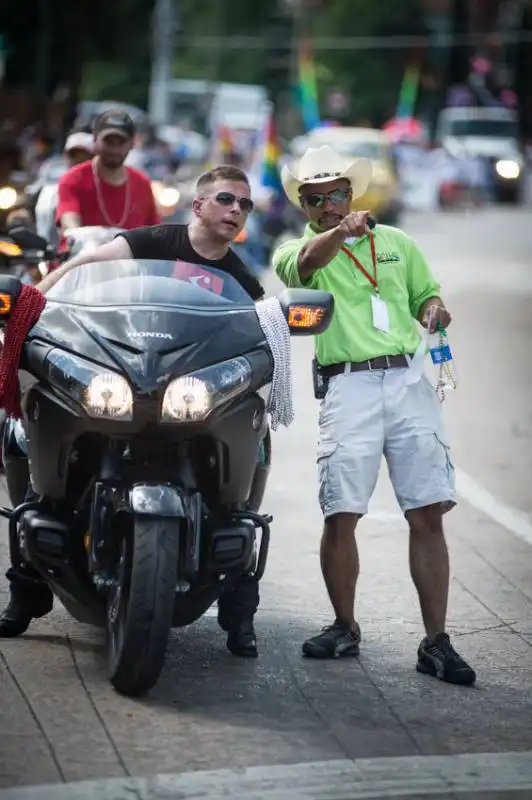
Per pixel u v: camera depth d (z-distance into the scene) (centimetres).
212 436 1969
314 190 2208
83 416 1933
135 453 2012
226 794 1714
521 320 6656
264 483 2255
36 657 2164
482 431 4078
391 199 11756
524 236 11756
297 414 4222
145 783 1736
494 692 2100
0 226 4397
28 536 2017
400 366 2189
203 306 2072
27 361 2006
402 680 2136
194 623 2367
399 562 2761
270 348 2056
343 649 2222
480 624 2419
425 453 2173
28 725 1906
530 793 1744
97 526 1961
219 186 2223
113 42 14888
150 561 1900
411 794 1731
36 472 2027
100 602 2064
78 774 1759
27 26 13875
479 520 3112
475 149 15988
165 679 2097
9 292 2008
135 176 3266
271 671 2152
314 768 1798
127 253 2241
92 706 1978
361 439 2175
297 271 2177
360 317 2197
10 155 5716
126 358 1944
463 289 7888
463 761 1836
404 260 2236
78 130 4066
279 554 2794
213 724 1933
